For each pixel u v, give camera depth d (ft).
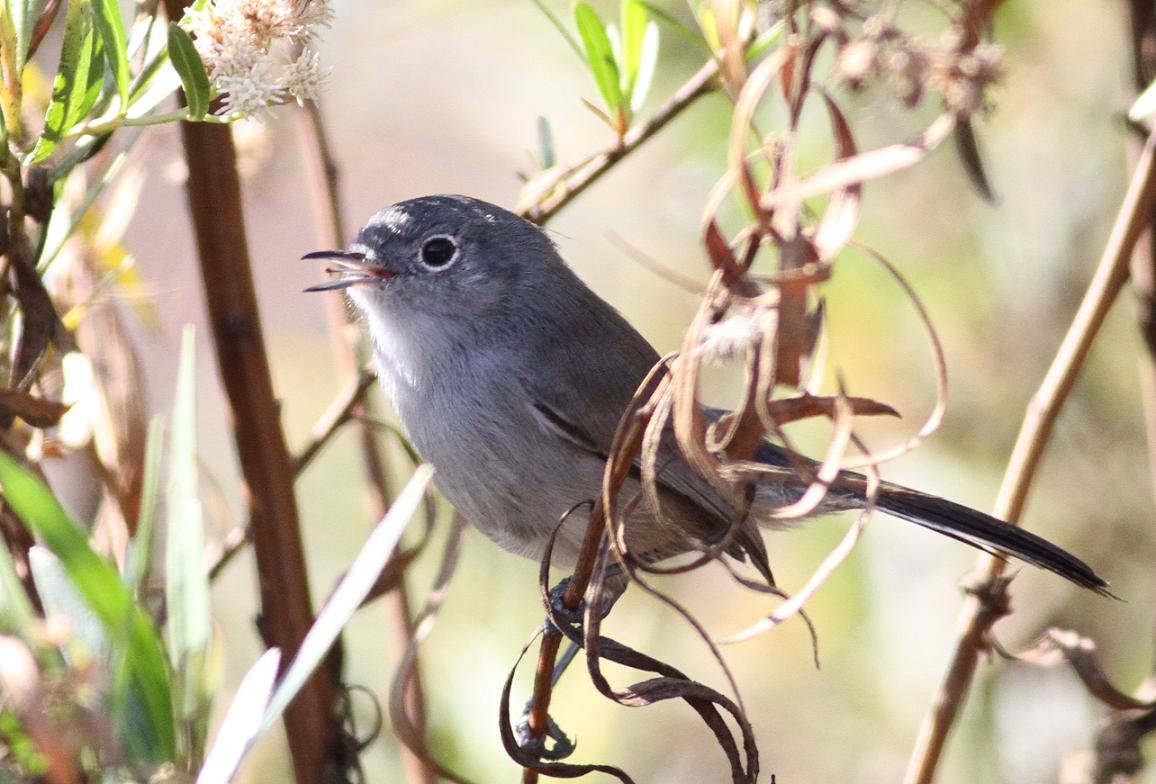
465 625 29.40
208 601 14.74
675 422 14.15
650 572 14.85
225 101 17.39
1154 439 24.00
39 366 17.63
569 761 28.12
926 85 13.30
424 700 23.30
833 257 13.41
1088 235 31.60
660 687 15.76
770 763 33.19
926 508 23.44
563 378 25.43
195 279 37.35
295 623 19.88
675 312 34.81
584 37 21.83
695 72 31.81
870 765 32.22
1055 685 30.63
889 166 12.82
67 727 12.87
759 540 23.95
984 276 31.94
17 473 12.66
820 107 29.14
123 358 20.52
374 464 24.66
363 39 32.24
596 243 35.17
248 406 19.88
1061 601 31.73
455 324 25.95
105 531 19.93
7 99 17.13
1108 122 31.30
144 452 20.01
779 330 13.65
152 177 37.37
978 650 20.81
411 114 35.91
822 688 33.30
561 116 34.63
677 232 33.78
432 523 21.62
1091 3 31.37
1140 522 32.01
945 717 20.76
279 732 28.43
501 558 31.12
